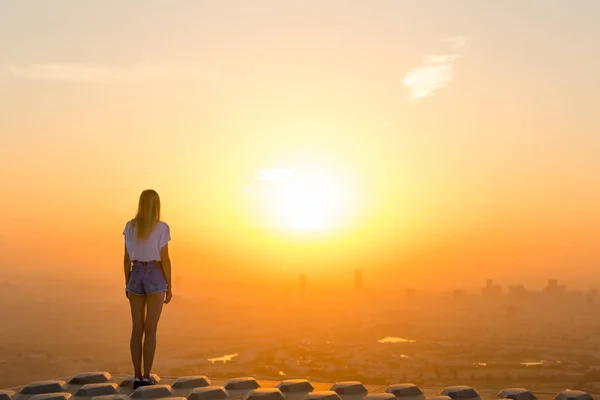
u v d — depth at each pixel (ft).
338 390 26.71
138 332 28.09
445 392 26.32
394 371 556.10
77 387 28.89
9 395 26.66
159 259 27.89
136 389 26.66
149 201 27.94
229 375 522.47
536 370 553.64
